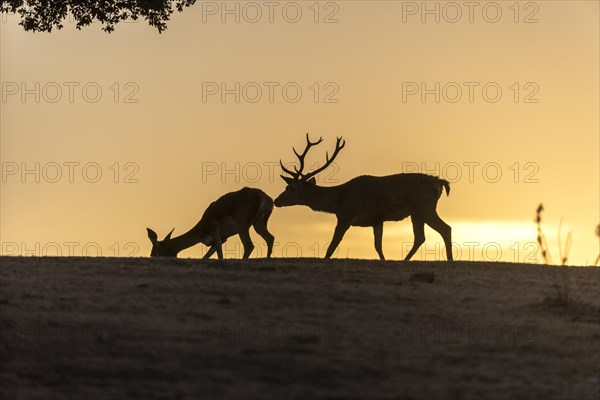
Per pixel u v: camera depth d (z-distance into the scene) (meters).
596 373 22.64
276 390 21.25
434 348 23.78
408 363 22.77
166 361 22.73
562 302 27.86
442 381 21.86
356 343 23.92
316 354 23.14
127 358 22.97
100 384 21.73
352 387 21.41
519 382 21.97
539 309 27.33
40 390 21.53
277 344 23.69
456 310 26.91
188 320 25.47
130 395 21.16
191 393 21.16
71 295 27.80
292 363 22.58
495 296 28.70
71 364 22.69
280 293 28.17
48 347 23.64
